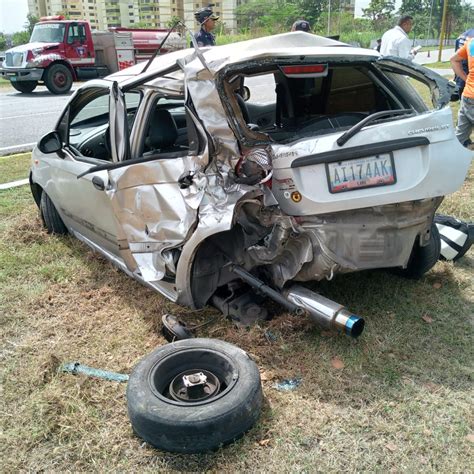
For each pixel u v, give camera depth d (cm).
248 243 323
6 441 262
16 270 450
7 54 1845
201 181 314
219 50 329
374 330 340
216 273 344
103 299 399
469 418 267
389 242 313
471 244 431
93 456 252
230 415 245
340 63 340
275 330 336
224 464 243
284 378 299
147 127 361
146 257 350
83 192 414
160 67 354
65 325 366
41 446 260
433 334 337
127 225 359
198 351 286
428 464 240
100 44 2031
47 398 286
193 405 248
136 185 347
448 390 287
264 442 254
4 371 317
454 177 306
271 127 385
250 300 351
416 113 318
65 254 484
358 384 293
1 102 1645
